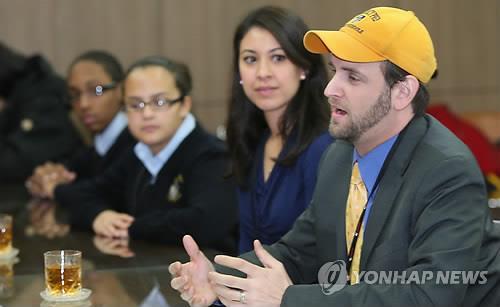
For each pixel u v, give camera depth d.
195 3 7.18
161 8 7.12
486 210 2.15
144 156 3.60
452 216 2.07
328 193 2.44
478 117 6.43
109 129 4.57
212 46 7.24
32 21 6.85
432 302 2.04
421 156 2.19
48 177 4.54
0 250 2.94
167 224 3.30
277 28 2.91
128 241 3.32
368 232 2.23
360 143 2.29
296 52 2.92
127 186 3.81
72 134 5.25
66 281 2.36
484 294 2.21
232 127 3.13
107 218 3.52
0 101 5.43
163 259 2.90
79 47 6.96
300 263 2.54
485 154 5.43
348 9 7.35
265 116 3.08
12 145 5.16
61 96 5.28
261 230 3.03
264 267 2.29
